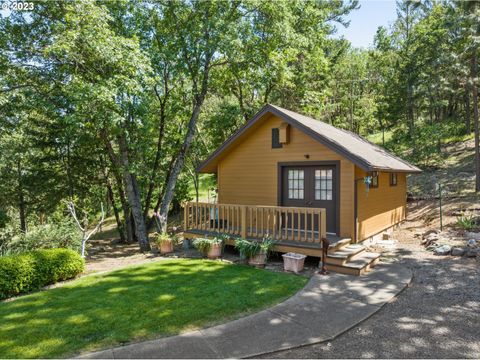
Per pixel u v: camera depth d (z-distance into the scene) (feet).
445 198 49.08
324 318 15.79
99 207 55.36
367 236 31.17
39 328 14.92
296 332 14.38
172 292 19.54
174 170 43.09
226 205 31.50
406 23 95.61
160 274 23.85
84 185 50.31
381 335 14.24
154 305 17.47
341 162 29.19
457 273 22.65
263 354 12.73
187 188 58.39
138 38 37.35
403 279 21.61
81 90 29.30
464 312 16.47
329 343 13.58
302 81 56.49
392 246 31.83
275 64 43.65
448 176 57.57
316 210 25.38
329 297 18.54
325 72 65.41
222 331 14.51
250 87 56.08
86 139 41.60
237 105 55.21
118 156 45.93
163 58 40.60
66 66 32.78
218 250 28.76
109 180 52.75
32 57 33.91
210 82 51.29
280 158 33.50
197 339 13.82
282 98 60.44
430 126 67.87
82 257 26.40
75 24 29.30
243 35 41.11
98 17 29.76
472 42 46.26
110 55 30.17
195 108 44.06
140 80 35.06
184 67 43.24
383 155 37.47
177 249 34.55
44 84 35.58
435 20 76.84
